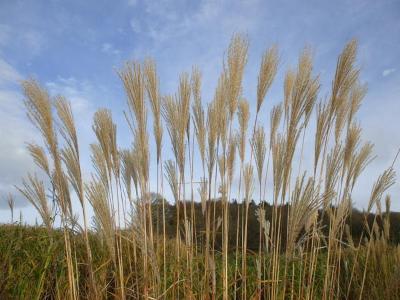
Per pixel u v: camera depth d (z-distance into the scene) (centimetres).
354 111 145
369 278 181
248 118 149
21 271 143
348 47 130
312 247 139
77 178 130
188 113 140
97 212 129
